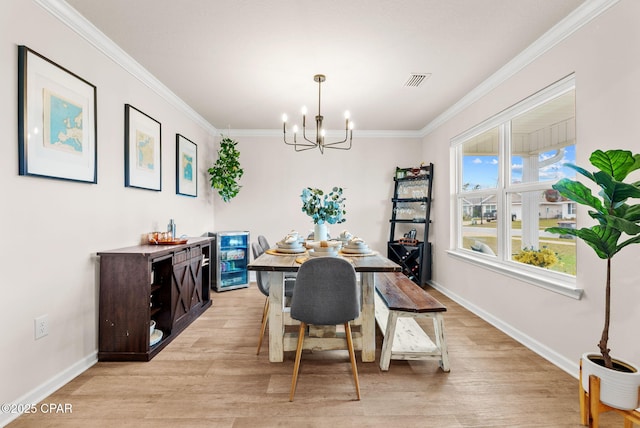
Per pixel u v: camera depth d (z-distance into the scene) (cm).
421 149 492
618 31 173
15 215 162
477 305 327
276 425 156
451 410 168
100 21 206
